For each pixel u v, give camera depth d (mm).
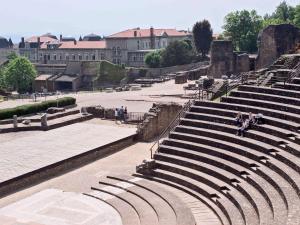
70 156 36156
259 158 29203
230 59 84125
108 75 126438
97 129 46688
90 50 161375
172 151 34125
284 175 25844
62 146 39531
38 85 132375
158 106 45812
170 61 126312
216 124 35219
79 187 31609
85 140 41656
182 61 126125
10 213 27188
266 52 70375
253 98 37594
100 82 126312
